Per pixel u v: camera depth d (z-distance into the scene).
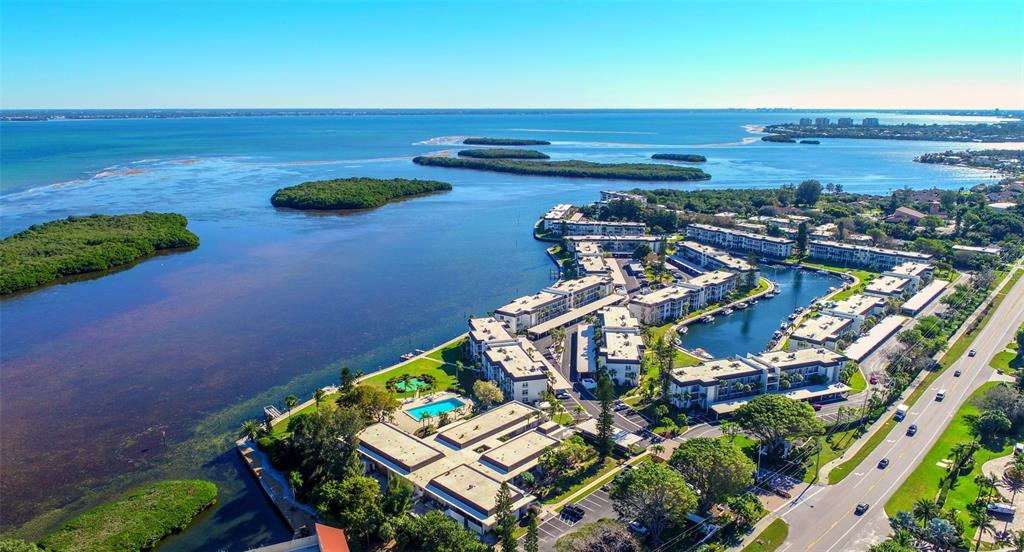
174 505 155.75
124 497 163.88
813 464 171.88
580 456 173.62
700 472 149.25
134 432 195.50
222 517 157.25
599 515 152.50
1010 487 158.75
